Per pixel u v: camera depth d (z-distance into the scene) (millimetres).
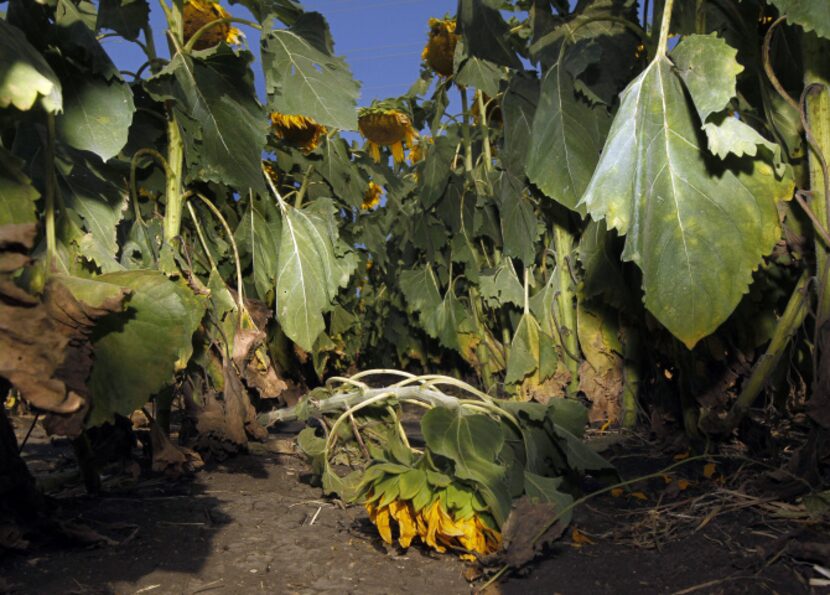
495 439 1739
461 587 1474
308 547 1662
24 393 809
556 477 1947
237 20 2250
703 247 1659
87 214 1788
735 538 1630
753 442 2193
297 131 2926
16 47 1022
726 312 1649
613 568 1537
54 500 1718
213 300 2209
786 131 2053
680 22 2229
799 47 2084
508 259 3254
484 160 3479
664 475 2090
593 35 2658
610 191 1714
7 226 819
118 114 1696
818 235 1729
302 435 2195
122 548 1596
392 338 4547
